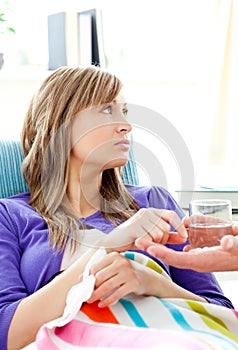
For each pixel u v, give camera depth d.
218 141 2.50
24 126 1.64
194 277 1.56
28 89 2.62
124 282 1.25
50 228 1.46
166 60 2.83
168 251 1.14
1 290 1.38
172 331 1.12
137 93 2.72
